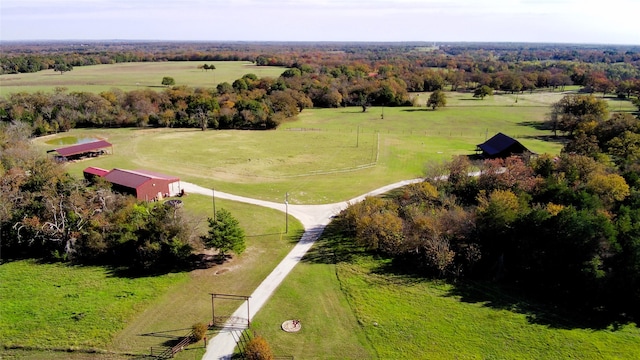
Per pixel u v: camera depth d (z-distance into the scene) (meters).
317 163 80.94
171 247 43.34
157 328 35.09
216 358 31.80
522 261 42.25
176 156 84.75
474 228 45.25
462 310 37.56
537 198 50.56
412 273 43.34
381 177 73.12
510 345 33.47
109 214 48.78
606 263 38.19
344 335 34.34
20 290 40.62
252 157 84.50
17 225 47.53
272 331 34.72
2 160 64.56
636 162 60.47
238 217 56.16
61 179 54.50
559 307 38.06
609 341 33.91
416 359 31.92
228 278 42.31
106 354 32.28
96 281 42.06
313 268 44.09
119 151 88.12
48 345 33.19
